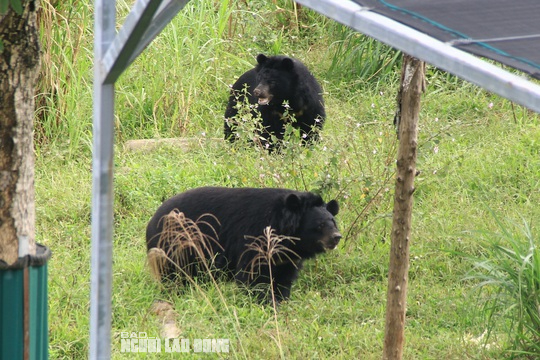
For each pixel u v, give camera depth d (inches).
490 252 544.4
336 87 951.6
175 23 931.3
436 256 599.2
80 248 594.2
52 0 800.9
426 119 749.9
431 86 937.5
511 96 181.0
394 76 956.0
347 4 197.0
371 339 483.8
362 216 612.7
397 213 417.7
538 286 464.8
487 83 183.8
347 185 615.5
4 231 314.8
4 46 310.7
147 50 890.1
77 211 655.1
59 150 759.1
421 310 526.3
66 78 805.2
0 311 314.7
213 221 555.8
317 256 566.6
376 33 190.9
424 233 617.9
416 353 470.9
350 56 977.5
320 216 543.2
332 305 526.0
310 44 1074.1
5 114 313.0
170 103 862.5
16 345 316.5
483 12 209.6
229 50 997.8
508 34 199.9
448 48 186.7
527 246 527.8
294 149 626.8
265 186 657.6
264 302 534.6
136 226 631.2
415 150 410.6
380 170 672.4
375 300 539.5
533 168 722.8
